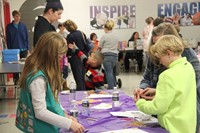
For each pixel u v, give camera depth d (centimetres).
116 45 607
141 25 1039
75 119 193
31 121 171
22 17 995
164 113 173
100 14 1034
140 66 974
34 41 320
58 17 337
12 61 671
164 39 183
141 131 181
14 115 469
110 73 590
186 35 1035
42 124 170
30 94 170
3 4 845
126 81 783
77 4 1028
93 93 308
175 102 170
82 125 188
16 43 759
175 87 168
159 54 185
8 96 618
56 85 180
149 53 230
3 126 412
